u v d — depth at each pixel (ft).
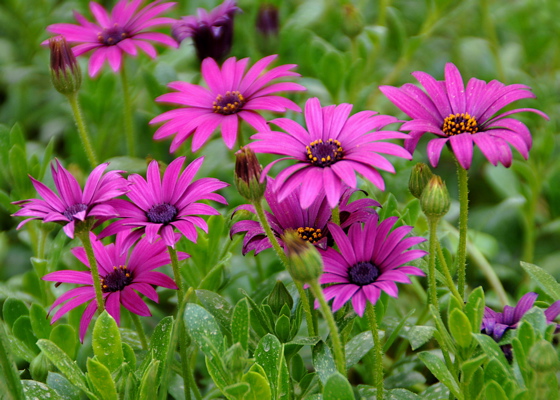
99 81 3.21
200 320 2.44
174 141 2.65
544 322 2.42
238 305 2.43
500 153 2.41
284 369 2.44
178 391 2.68
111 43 2.93
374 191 2.93
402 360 2.78
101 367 2.39
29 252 3.21
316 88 3.23
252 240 2.50
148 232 2.45
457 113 2.48
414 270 2.38
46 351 2.41
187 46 3.30
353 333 2.71
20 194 2.90
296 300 2.61
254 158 2.42
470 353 2.43
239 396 2.37
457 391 2.42
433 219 2.43
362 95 3.08
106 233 2.46
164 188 2.51
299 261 2.33
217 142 3.07
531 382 2.35
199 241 2.78
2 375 2.41
